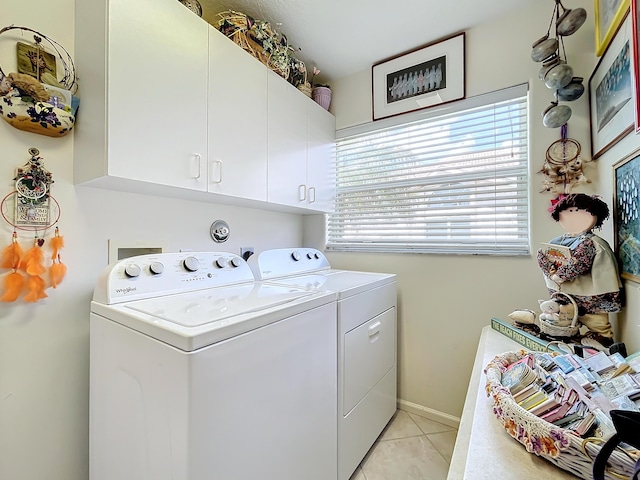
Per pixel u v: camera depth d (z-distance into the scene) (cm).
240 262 151
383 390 170
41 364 107
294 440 101
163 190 126
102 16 99
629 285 100
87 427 118
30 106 97
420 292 192
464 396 176
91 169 105
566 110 131
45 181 107
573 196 113
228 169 138
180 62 117
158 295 113
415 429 177
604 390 66
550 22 151
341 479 129
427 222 192
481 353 111
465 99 175
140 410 82
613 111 108
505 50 163
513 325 135
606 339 106
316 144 202
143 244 136
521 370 79
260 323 88
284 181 172
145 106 107
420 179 196
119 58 100
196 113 124
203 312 90
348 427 134
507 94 163
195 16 123
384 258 206
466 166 179
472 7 157
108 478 96
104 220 123
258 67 154
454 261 180
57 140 111
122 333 89
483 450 61
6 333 100
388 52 194
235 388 80
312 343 109
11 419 101
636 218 92
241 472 81
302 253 195
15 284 100
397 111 198
